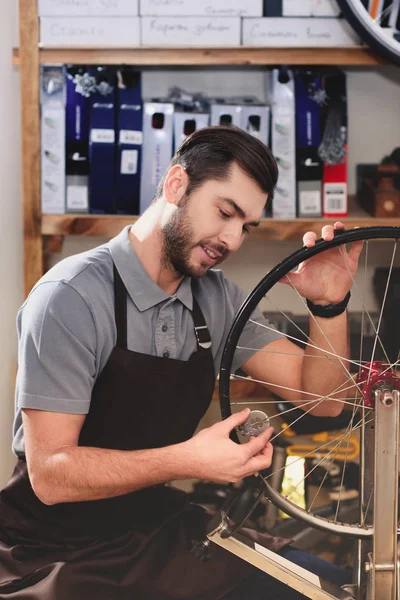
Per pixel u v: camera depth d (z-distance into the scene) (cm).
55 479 135
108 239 283
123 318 149
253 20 236
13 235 278
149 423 152
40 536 150
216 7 235
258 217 144
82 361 142
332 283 153
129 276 151
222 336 171
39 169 243
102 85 240
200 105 249
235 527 134
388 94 279
